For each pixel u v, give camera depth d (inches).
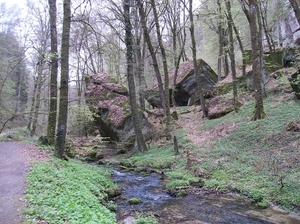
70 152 601.0
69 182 305.4
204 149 548.4
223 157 475.8
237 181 377.4
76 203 239.5
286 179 332.8
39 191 266.1
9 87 1257.4
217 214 288.4
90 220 205.5
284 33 1159.0
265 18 908.6
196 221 270.7
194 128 749.3
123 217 287.1
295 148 401.4
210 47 1389.0
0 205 233.1
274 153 415.8
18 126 1487.5
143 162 576.7
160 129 792.9
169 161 546.6
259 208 296.2
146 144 743.7
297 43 953.5
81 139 756.6
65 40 445.1
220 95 847.7
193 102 1021.2
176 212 301.3
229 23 733.9
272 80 789.9
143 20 714.8
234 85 706.8
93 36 949.2
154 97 1075.9
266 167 383.9
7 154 486.0
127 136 772.6
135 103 689.0
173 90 1015.6
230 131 584.7
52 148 546.6
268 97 693.3
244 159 436.5
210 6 824.9
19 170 355.3
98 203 272.2
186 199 348.5
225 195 350.6
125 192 393.7
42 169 345.7
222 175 408.2
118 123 775.7
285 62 858.8
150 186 422.6
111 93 855.7
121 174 514.3
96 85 885.8
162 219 280.7
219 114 754.2
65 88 451.5
